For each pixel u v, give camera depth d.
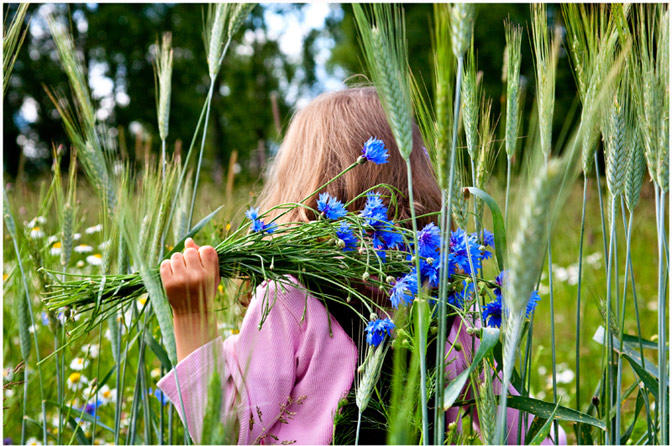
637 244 4.76
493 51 13.20
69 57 1.47
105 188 1.51
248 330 1.60
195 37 16.88
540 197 0.94
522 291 0.99
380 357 1.32
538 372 3.15
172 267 1.49
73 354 2.64
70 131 1.47
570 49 1.72
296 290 1.65
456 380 1.26
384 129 1.79
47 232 2.38
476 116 1.56
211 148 13.74
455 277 1.49
